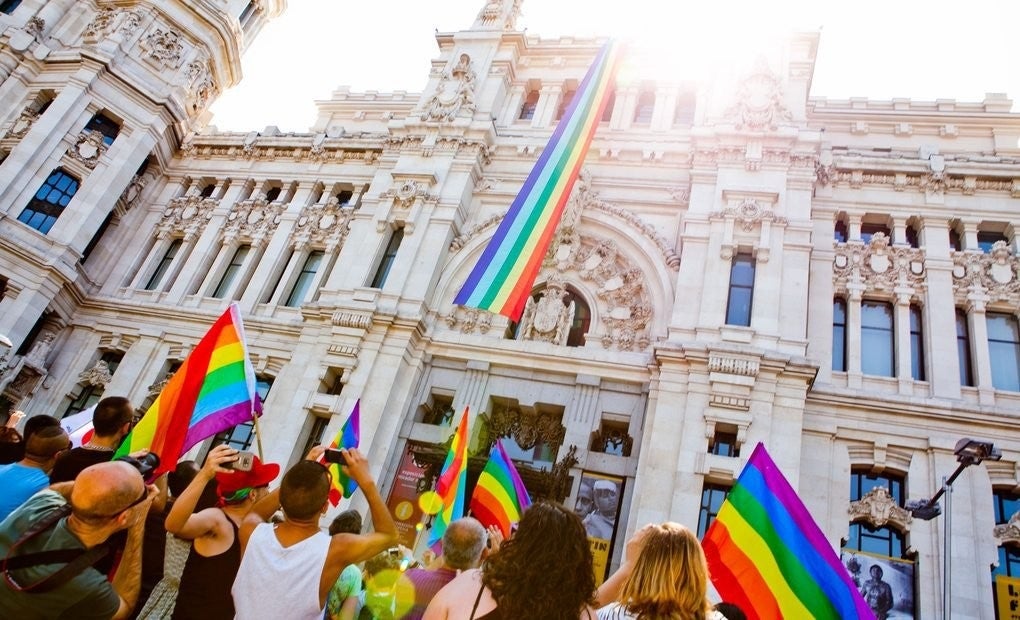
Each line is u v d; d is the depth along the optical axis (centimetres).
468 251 2864
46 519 500
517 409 2530
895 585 1986
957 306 2467
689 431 2153
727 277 2452
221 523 639
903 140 3216
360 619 902
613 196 2872
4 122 3403
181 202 3703
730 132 2734
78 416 1471
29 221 3238
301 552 582
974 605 1906
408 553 1219
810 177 2611
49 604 475
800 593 883
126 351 3222
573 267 2755
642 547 543
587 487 2239
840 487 2181
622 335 2553
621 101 3180
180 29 3909
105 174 3438
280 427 2573
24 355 3088
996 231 2584
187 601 610
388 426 2475
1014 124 3109
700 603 509
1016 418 2139
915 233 2658
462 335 2648
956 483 2095
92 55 3500
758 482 959
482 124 3133
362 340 2633
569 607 459
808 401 2314
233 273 3431
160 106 3678
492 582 473
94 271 3491
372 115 4219
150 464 625
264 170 3691
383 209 2992
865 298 2559
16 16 3656
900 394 2292
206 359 984
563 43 3409
